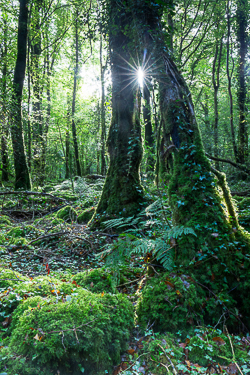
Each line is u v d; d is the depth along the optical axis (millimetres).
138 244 2621
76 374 1735
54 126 17938
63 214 6336
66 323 1812
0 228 5715
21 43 9562
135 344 2086
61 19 16391
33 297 2174
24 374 1584
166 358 1900
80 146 24094
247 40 13547
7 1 11898
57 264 3773
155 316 2240
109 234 4449
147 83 3752
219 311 2342
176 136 3131
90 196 8430
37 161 12688
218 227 2680
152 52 3381
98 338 1795
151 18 3604
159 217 3908
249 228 3686
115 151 5328
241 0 13008
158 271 2738
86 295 2188
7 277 2645
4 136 9297
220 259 2518
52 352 1633
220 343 2055
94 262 3787
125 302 2256
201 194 2846
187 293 2297
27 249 4316
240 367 1871
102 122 14219
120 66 5258
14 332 1822
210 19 14625
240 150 12930
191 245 2609
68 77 18594
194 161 2992
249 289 2443
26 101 12516
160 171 3523
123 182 5066
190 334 2152
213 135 13578
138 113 5500
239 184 9859
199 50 16422
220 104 20578
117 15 4809
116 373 1837
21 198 7926
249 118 13211
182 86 3311
